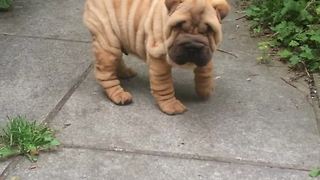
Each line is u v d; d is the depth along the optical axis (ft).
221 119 2.80
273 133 2.70
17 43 3.62
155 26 2.64
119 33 2.82
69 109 2.87
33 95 3.00
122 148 2.56
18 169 2.42
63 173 2.40
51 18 4.04
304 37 3.53
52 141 2.57
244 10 4.16
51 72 3.25
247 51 3.55
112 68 2.90
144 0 2.74
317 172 2.42
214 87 3.08
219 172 2.42
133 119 2.78
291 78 3.24
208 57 2.56
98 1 2.84
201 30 2.52
